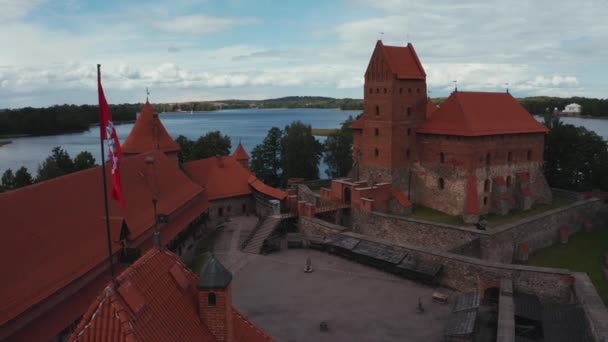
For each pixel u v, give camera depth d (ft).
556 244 206.39
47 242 104.73
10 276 90.17
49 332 91.15
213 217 237.04
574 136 266.77
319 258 182.50
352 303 141.38
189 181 207.72
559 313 117.80
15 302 86.33
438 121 225.76
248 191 248.93
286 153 331.16
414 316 132.36
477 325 127.65
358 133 256.52
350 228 227.81
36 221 106.42
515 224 185.37
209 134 352.08
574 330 108.27
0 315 82.02
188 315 61.82
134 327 51.93
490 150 217.15
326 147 357.82
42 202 112.37
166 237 157.38
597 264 179.83
